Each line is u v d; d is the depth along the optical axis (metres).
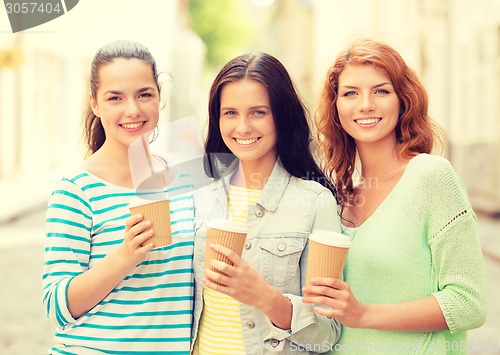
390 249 3.44
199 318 3.63
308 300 3.18
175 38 28.88
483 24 18.77
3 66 17.16
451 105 21.31
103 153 3.62
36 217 17.34
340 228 3.69
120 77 3.49
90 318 3.51
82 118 4.00
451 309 3.29
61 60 19.47
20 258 12.52
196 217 3.73
